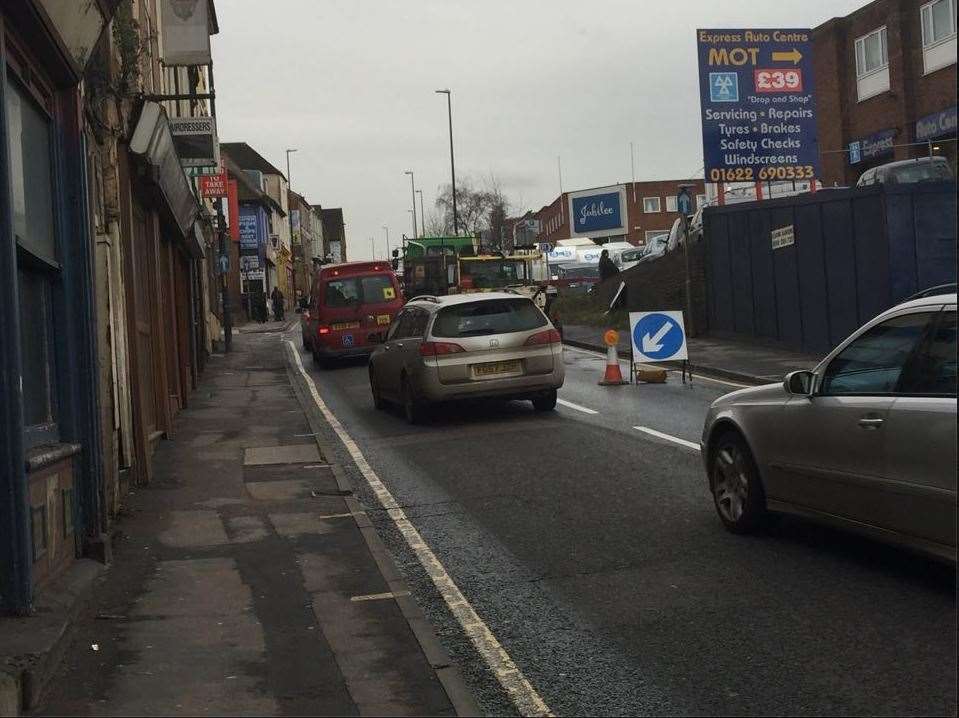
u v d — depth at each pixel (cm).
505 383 1457
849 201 1998
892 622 549
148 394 1274
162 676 501
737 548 721
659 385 1806
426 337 1460
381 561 722
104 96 905
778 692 465
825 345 2092
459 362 1448
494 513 880
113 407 866
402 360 1524
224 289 3191
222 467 1153
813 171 2627
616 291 3406
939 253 1916
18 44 593
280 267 8400
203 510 920
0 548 538
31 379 633
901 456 586
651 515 838
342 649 540
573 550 742
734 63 2591
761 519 743
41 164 664
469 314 1475
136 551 768
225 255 3192
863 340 647
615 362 1842
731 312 2455
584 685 488
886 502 602
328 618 595
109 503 852
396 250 3525
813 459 668
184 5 1683
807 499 681
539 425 1391
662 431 1279
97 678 498
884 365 622
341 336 2530
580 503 898
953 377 565
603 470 1046
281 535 817
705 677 488
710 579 649
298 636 563
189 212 1750
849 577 636
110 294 927
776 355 2109
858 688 463
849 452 631
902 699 448
